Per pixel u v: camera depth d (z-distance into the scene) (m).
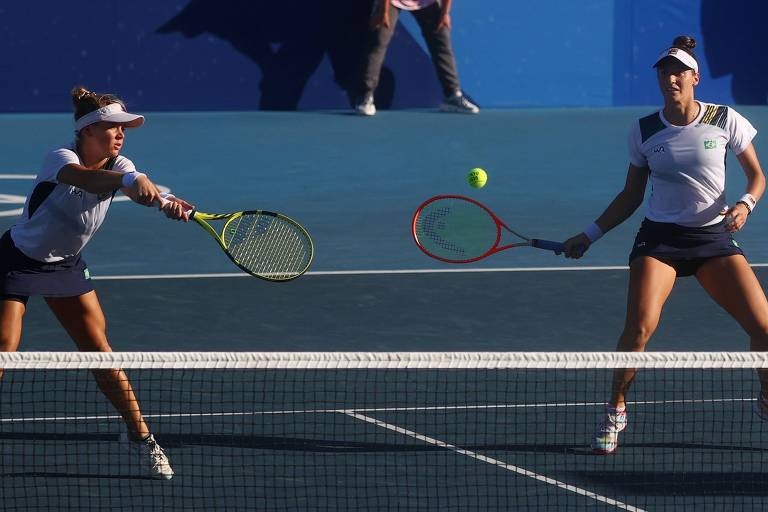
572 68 83.50
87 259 40.28
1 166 60.06
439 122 75.50
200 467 20.23
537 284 35.84
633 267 22.28
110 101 19.59
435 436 21.84
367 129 72.50
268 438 21.72
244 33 79.06
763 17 83.62
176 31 78.25
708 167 21.75
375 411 23.27
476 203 24.67
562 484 19.47
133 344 29.00
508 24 82.69
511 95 83.38
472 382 25.17
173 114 78.06
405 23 81.44
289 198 53.16
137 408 19.91
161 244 42.91
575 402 23.84
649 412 23.28
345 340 29.47
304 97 80.62
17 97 77.25
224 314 32.09
